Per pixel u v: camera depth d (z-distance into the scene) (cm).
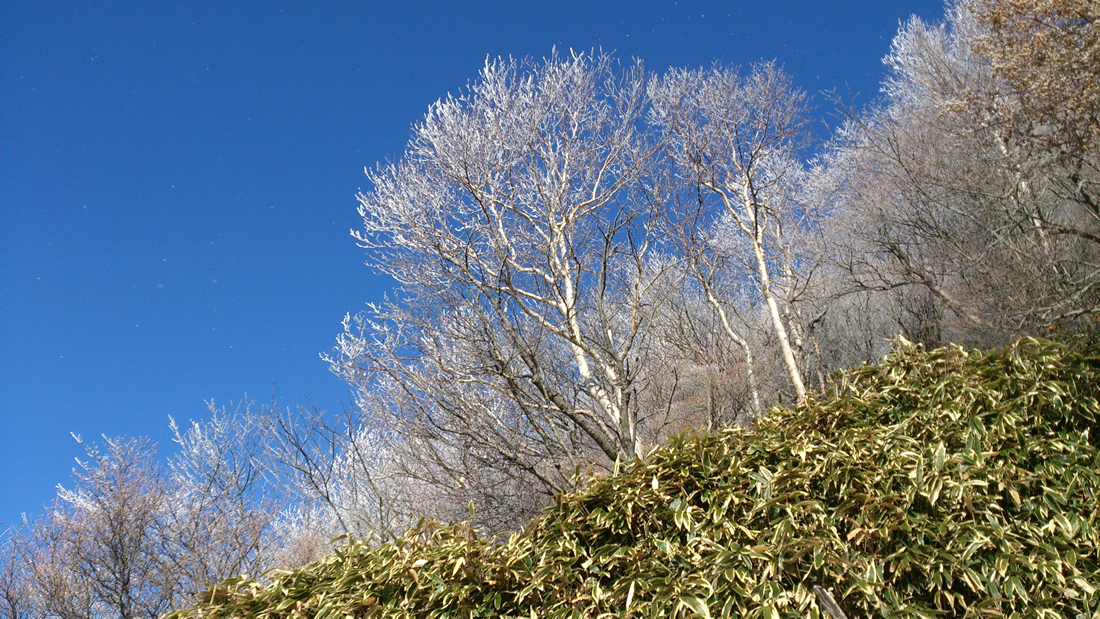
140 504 1023
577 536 467
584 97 1179
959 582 406
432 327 855
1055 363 500
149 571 995
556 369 927
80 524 1016
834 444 486
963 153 1262
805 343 1526
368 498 946
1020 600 389
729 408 1162
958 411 483
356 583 454
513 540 470
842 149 1627
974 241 1263
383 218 991
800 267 1623
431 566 441
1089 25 900
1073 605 383
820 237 1573
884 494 433
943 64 1532
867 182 1517
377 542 885
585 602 423
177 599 963
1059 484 440
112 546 980
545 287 955
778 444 496
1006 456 454
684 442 516
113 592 972
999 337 1112
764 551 409
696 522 450
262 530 1039
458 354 865
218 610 472
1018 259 1141
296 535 1121
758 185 1575
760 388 1342
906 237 1438
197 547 987
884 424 516
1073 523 412
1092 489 432
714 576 406
